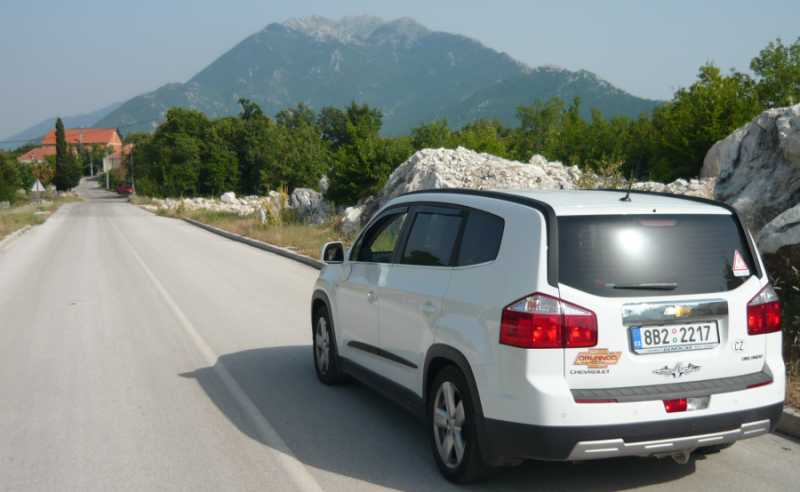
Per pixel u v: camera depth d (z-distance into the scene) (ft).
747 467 16.53
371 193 95.86
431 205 18.16
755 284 14.99
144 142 419.95
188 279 52.70
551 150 128.57
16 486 15.80
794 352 22.71
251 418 20.57
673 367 14.14
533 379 13.62
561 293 13.69
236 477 16.25
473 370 14.74
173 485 15.81
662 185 58.08
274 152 336.29
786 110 34.37
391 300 18.47
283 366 26.71
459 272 15.85
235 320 36.17
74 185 475.72
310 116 439.22
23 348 29.81
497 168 72.49
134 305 40.93
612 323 13.78
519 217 14.73
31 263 65.77
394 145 96.68
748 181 34.83
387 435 19.12
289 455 17.65
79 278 53.67
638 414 13.69
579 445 13.52
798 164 32.07
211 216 145.28
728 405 14.32
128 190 424.05
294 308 39.83
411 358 17.54
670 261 14.37
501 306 14.21
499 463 14.66
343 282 21.75
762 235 25.63
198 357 28.19
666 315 14.03
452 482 15.88
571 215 14.20
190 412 21.13
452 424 15.80
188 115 353.51
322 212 102.53
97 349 29.60
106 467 16.88
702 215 14.94
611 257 14.05
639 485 15.58
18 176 291.38
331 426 19.85
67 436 19.07
